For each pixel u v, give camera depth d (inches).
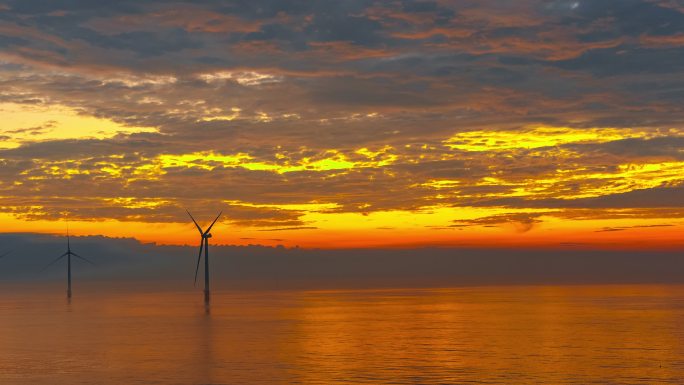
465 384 3705.7
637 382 3740.2
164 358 4675.2
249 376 3956.7
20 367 4315.9
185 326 7224.4
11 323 7859.3
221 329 6825.8
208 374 4025.6
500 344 5393.7
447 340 5693.9
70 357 4751.5
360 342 5580.7
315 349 5128.0
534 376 3922.2
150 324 7524.6
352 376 3941.9
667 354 4758.9
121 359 4635.8
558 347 5182.1
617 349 5034.5
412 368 4200.3
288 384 3718.0
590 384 3693.4
